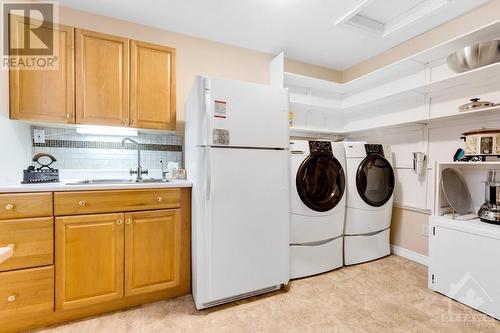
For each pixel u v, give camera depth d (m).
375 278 2.14
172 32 2.40
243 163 1.75
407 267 2.37
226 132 1.68
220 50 2.61
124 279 1.64
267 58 2.86
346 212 2.41
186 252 1.86
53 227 1.47
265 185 1.83
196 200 1.67
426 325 1.51
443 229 1.85
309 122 3.14
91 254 1.55
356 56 2.96
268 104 1.84
